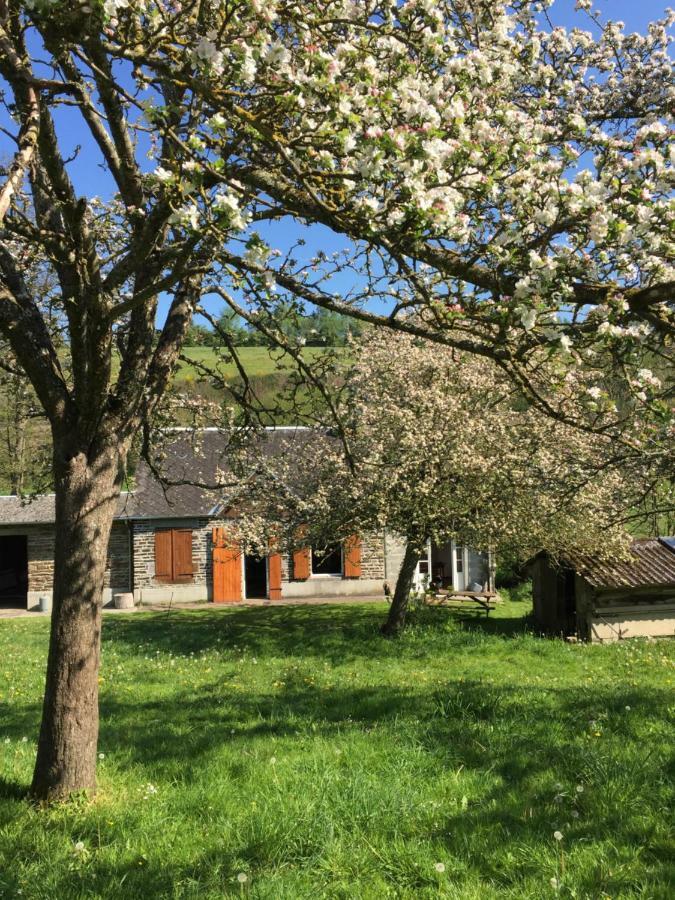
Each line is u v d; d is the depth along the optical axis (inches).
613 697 305.0
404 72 163.2
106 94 192.1
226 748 248.7
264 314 238.5
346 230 161.3
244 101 180.7
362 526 648.4
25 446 1055.0
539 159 186.7
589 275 154.5
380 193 150.4
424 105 147.1
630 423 198.4
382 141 135.7
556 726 259.3
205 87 139.7
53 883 154.8
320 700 341.1
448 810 190.1
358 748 241.0
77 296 205.0
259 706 332.8
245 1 139.1
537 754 228.4
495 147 167.0
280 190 179.6
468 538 652.1
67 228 204.8
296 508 673.0
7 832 181.2
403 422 606.5
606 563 655.1
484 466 593.9
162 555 1013.8
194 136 141.4
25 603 1075.9
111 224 290.4
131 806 198.7
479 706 295.4
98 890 153.2
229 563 1019.9
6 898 148.0
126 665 534.9
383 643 623.8
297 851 171.6
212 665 538.6
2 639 706.8
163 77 159.6
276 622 780.0
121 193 219.1
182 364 336.8
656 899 145.0
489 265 173.0
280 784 208.4
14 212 212.1
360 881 157.5
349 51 157.4
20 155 127.0
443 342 186.9
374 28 173.9
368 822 182.9
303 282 227.6
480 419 617.0
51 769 205.0
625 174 167.6
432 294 182.1
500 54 227.5
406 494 619.5
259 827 179.5
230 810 194.4
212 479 1027.9
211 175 156.6
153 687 425.1
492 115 184.2
